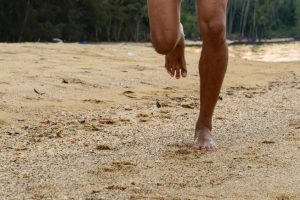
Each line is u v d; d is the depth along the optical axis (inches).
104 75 261.7
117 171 118.6
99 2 1722.4
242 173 116.7
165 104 205.9
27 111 181.3
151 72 288.0
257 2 2888.8
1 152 135.0
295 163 122.9
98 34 1836.9
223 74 134.5
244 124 165.9
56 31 1464.1
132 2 1945.1
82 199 103.0
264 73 340.8
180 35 132.5
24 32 1424.7
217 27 128.9
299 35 3164.4
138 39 1957.4
